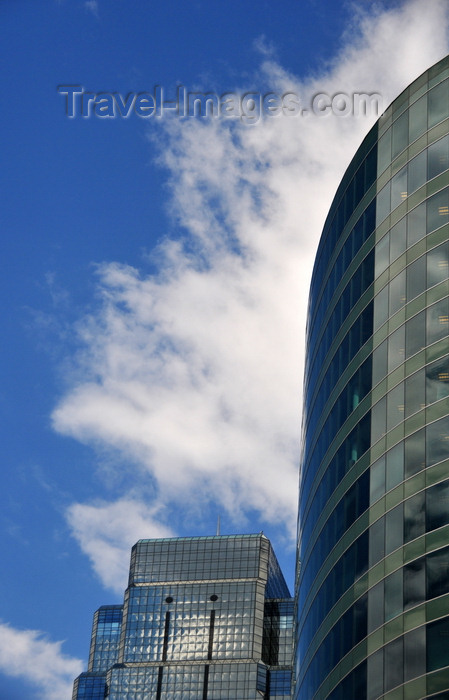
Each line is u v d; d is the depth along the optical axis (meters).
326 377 93.62
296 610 99.75
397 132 88.56
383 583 73.56
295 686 96.31
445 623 67.31
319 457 92.62
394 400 78.62
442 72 85.88
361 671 73.56
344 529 81.81
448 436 72.94
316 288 102.94
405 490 74.31
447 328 76.62
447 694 65.31
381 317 83.50
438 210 81.31
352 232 92.69
